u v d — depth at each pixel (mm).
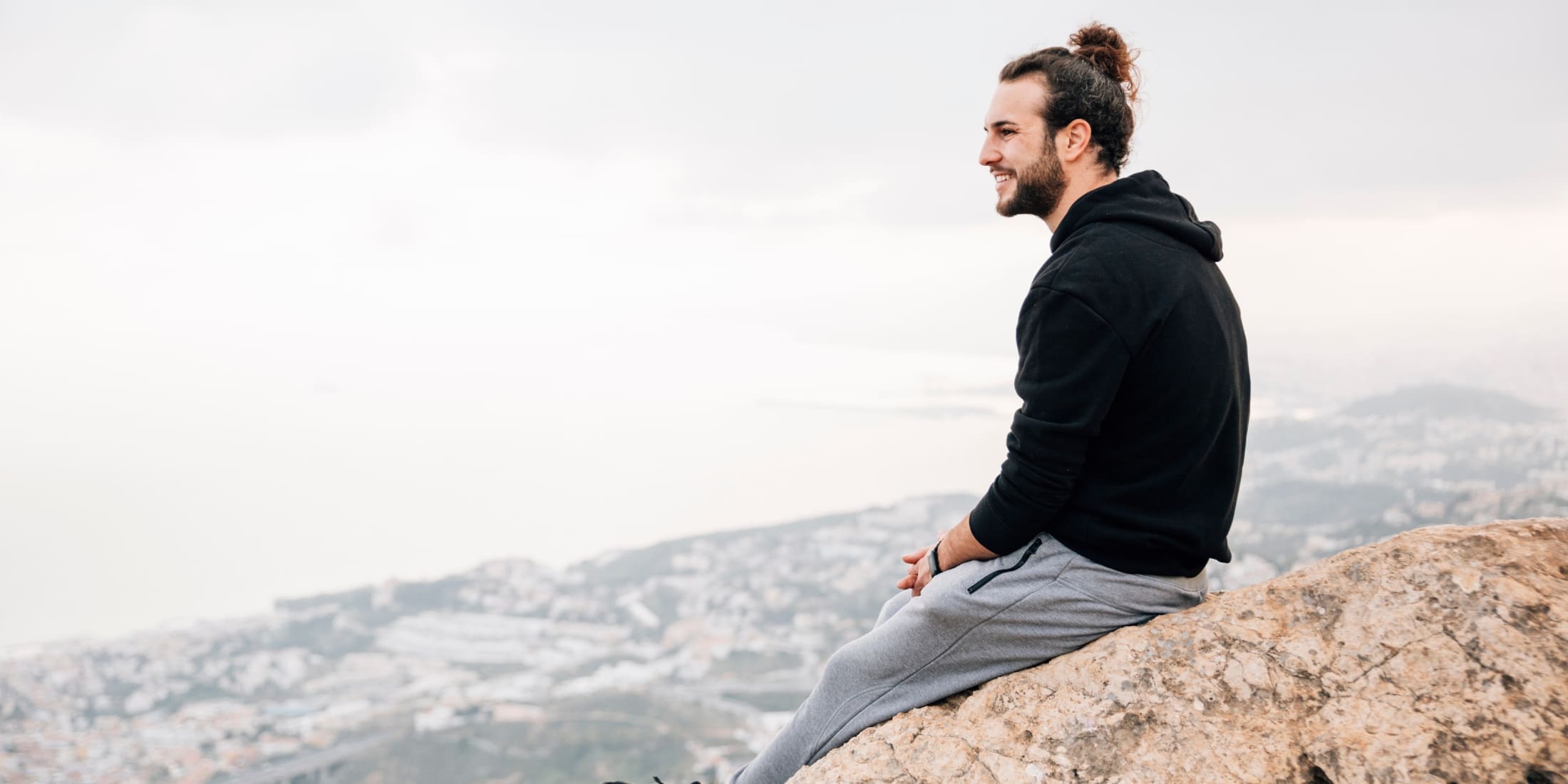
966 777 2332
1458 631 2164
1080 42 2568
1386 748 2037
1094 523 2391
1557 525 2373
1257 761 2133
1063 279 2275
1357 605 2332
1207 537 2387
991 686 2547
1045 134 2480
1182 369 2260
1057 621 2447
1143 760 2213
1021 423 2320
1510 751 1938
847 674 2691
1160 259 2281
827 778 2480
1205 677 2314
